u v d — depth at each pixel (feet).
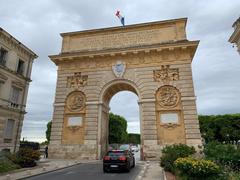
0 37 106.73
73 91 106.63
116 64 104.94
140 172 59.16
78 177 52.42
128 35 109.09
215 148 48.91
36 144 139.13
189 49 98.89
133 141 358.43
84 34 115.34
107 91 105.50
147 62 101.96
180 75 96.89
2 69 107.34
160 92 97.19
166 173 55.16
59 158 97.60
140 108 97.04
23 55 126.31
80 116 102.32
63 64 112.27
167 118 92.89
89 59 109.19
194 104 91.45
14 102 117.08
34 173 57.36
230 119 178.09
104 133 104.63
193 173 36.45
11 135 112.47
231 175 36.65
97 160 91.50
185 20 104.42
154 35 105.81
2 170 60.08
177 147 63.00
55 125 103.09
